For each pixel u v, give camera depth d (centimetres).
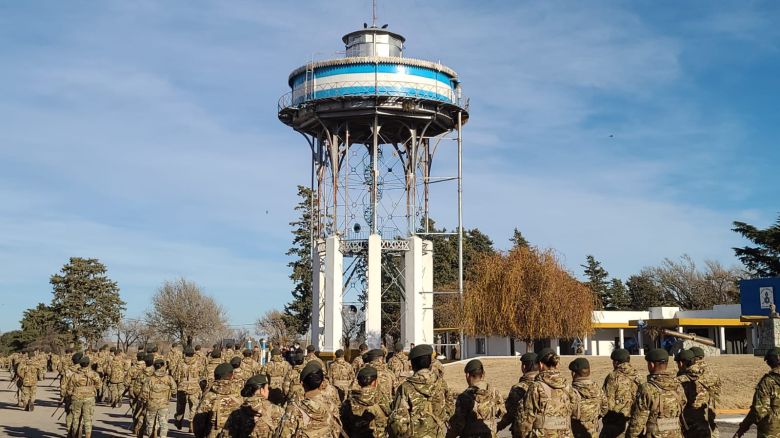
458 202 5909
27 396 3275
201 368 2820
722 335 6700
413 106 5541
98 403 3538
